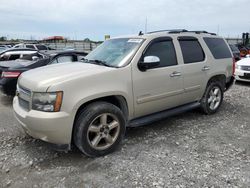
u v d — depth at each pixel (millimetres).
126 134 4527
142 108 4168
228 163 3490
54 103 3234
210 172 3252
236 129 4816
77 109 3369
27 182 3049
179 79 4637
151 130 4727
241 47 21422
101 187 2947
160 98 4375
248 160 3582
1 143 4129
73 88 3338
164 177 3137
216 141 4246
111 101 4043
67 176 3174
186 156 3689
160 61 4383
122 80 3814
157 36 4449
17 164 3463
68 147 3455
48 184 3010
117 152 3811
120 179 3100
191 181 3055
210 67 5328
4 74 6457
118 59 4109
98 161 3543
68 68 3904
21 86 3711
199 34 5367
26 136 4418
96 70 3689
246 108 6266
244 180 3080
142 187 2943
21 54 9867
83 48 32781
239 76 9758
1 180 3086
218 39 5824
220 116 5590
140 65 4012
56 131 3264
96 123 3615
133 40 4422
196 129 4793
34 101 3332
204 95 5414
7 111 5996
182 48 4824
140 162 3510
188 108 5043
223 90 5891
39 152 3814
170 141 4230
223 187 2943
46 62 6906
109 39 5102
